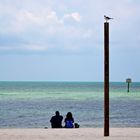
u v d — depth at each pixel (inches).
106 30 868.6
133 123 1798.7
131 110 2699.3
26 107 2923.2
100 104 3316.9
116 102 3636.8
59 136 922.1
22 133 978.7
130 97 4594.0
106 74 870.4
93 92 6284.5
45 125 1743.4
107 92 882.1
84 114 2347.4
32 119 2025.1
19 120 1972.2
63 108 2856.8
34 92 6082.7
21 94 5265.8
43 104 3275.1
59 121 1161.4
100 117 2143.2
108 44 868.6
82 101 3745.1
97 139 872.9
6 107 2908.5
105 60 868.0
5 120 1972.2
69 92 6205.7
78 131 1024.9
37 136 922.1
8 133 977.5
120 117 2154.3
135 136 927.7
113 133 981.2
